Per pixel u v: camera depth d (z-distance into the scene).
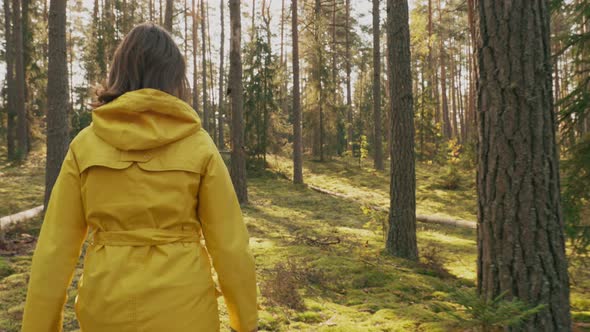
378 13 22.42
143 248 1.34
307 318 4.01
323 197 15.91
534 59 2.91
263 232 9.02
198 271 1.39
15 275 4.89
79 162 1.38
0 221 7.88
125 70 1.46
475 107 3.17
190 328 1.33
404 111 7.12
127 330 1.30
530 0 2.91
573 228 4.75
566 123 5.03
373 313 4.30
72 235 1.37
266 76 21.62
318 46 25.05
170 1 14.01
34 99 24.88
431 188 17.98
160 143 1.35
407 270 6.20
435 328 3.58
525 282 2.93
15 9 19.88
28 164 19.22
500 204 3.00
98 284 1.32
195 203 1.41
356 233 9.41
